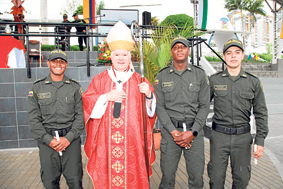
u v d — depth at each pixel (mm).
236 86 2188
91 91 2229
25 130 4414
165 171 2242
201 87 2293
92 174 2156
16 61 4988
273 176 3223
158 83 2381
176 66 2318
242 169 2180
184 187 2910
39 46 6863
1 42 4789
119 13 6207
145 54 3922
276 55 11805
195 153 2188
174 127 2191
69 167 2184
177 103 2262
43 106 2131
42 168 2129
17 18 7250
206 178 3125
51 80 2205
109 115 2148
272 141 4895
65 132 2180
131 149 2127
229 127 2188
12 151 4273
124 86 2209
